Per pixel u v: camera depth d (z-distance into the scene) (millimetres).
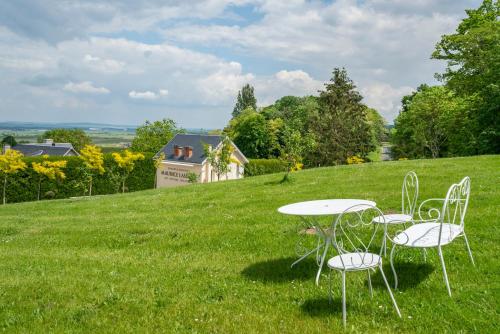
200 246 9023
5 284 6918
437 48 36969
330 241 6113
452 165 16844
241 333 4793
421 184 13188
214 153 31031
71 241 10562
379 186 13586
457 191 6293
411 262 6617
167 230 10609
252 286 6309
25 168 30547
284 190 15195
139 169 37875
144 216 13219
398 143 53344
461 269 6195
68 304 5910
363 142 52875
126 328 5070
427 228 6051
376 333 4578
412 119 42719
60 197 32281
